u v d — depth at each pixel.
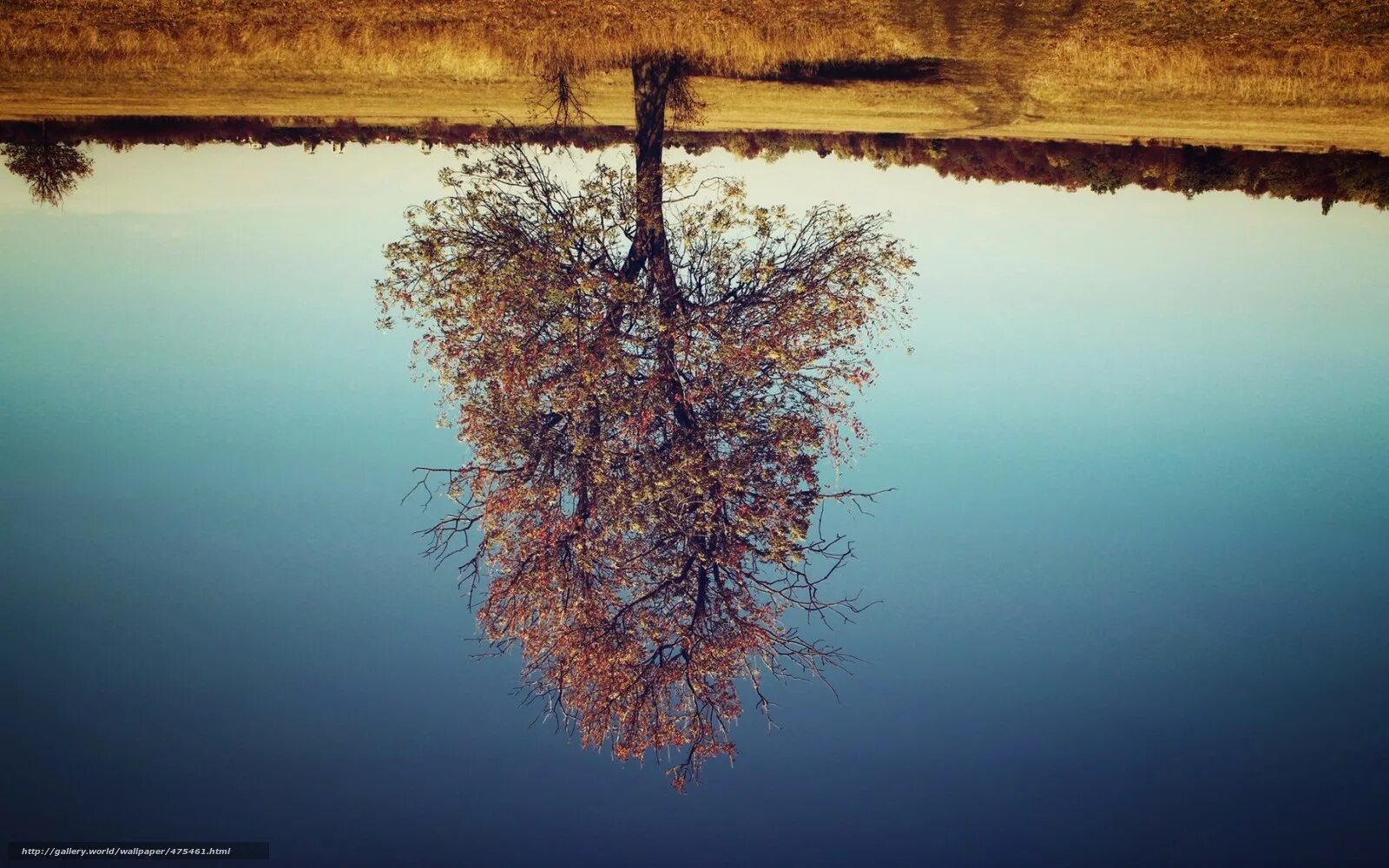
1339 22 27.94
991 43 29.75
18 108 32.88
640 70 30.28
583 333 26.23
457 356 27.22
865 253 27.39
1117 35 29.17
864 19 29.94
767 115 30.73
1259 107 28.84
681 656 26.59
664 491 25.45
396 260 27.25
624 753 26.11
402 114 31.83
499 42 30.47
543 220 27.12
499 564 27.64
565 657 26.86
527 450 26.59
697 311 26.72
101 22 31.95
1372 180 28.48
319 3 31.42
